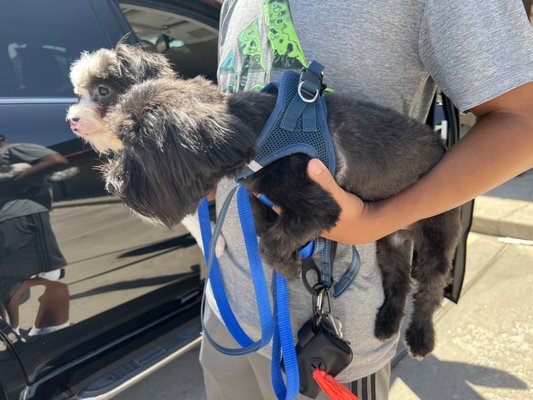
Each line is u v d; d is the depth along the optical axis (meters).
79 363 1.96
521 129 0.98
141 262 2.14
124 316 2.12
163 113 1.05
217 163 1.02
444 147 1.35
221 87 1.42
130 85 1.86
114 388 1.94
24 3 1.91
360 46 1.12
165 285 2.26
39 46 1.92
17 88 1.83
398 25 1.08
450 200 1.06
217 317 1.45
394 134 1.22
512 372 2.49
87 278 1.94
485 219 3.88
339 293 1.23
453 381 2.46
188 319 2.38
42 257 1.77
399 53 1.11
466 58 1.00
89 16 2.09
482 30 0.98
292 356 1.14
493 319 2.87
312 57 1.17
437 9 1.02
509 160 1.00
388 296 1.44
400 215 1.11
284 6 1.20
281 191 1.14
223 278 1.46
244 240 1.22
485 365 2.55
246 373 1.49
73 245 1.87
